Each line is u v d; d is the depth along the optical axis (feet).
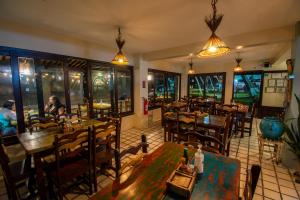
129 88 16.40
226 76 22.86
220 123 9.50
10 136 8.32
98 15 7.52
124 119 15.78
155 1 6.29
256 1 6.33
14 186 5.35
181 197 3.30
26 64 9.07
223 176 4.02
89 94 12.44
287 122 8.93
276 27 9.09
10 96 8.59
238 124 14.82
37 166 5.54
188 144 6.15
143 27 8.98
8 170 5.16
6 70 8.43
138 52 15.49
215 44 6.13
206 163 4.68
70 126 7.94
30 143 5.97
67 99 10.98
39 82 9.58
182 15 7.51
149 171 4.29
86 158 6.88
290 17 7.80
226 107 14.38
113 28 9.13
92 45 12.35
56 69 10.59
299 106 7.72
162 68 21.01
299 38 8.23
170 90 23.80
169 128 10.77
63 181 5.59
